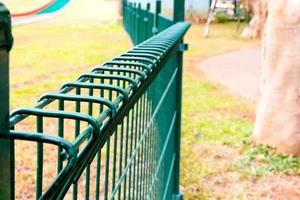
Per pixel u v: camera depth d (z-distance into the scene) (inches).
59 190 22.5
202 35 621.9
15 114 25.5
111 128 32.3
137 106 50.3
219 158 158.4
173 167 110.3
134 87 35.9
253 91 278.5
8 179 19.5
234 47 509.0
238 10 698.2
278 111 158.1
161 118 81.8
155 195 69.9
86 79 37.2
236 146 168.4
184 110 225.6
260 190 135.2
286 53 154.7
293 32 152.3
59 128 30.8
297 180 141.7
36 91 242.7
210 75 336.2
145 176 57.1
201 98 255.4
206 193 133.0
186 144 172.2
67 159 22.3
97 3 1006.4
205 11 790.5
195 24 776.3
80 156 24.4
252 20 609.0
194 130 190.4
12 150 21.3
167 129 93.2
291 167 149.3
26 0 482.0
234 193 133.3
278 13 156.8
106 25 716.7
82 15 852.0
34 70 309.6
